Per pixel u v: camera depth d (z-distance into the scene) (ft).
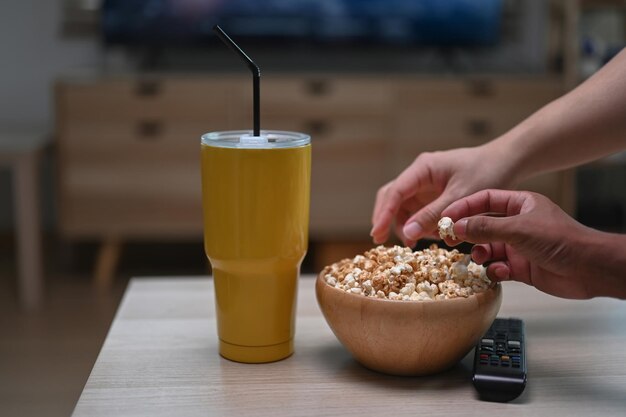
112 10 9.35
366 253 2.73
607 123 2.93
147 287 3.42
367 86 8.95
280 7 9.51
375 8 9.63
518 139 3.07
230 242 2.48
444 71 10.28
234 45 2.54
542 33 10.43
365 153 9.09
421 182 3.15
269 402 2.24
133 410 2.18
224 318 2.57
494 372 2.28
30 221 8.02
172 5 9.37
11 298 8.35
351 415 2.15
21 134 9.16
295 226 2.52
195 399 2.26
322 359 2.60
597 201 10.77
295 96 8.88
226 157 2.45
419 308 2.29
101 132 8.74
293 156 2.49
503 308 3.12
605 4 9.39
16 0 9.84
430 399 2.27
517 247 2.28
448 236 2.44
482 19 9.76
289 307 2.58
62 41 9.95
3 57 9.93
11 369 6.41
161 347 2.70
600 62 9.60
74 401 5.80
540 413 2.17
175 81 8.71
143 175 8.85
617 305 3.16
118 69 10.01
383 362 2.41
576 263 2.23
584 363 2.55
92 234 8.91
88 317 7.75
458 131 9.13
